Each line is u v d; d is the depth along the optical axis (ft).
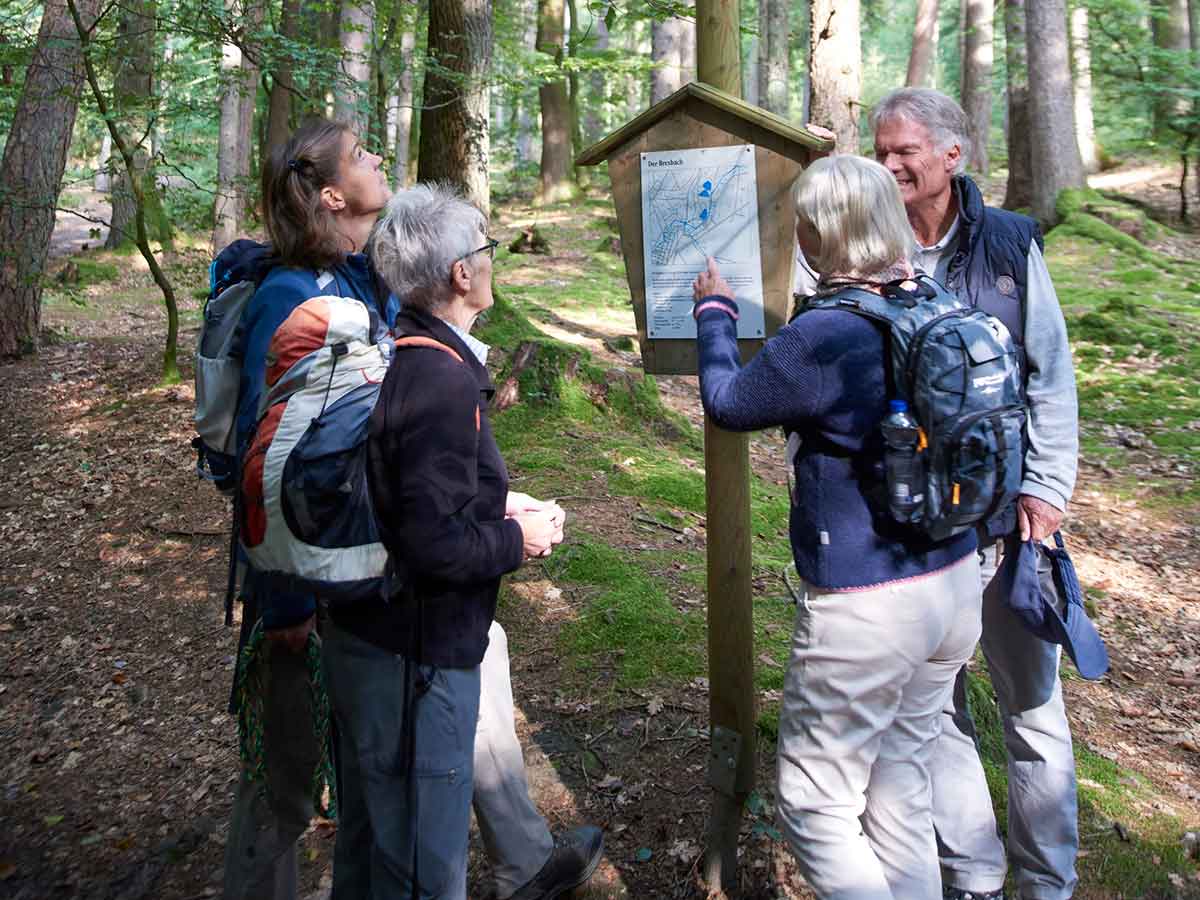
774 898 8.57
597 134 95.30
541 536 6.92
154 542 18.22
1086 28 55.67
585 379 21.38
